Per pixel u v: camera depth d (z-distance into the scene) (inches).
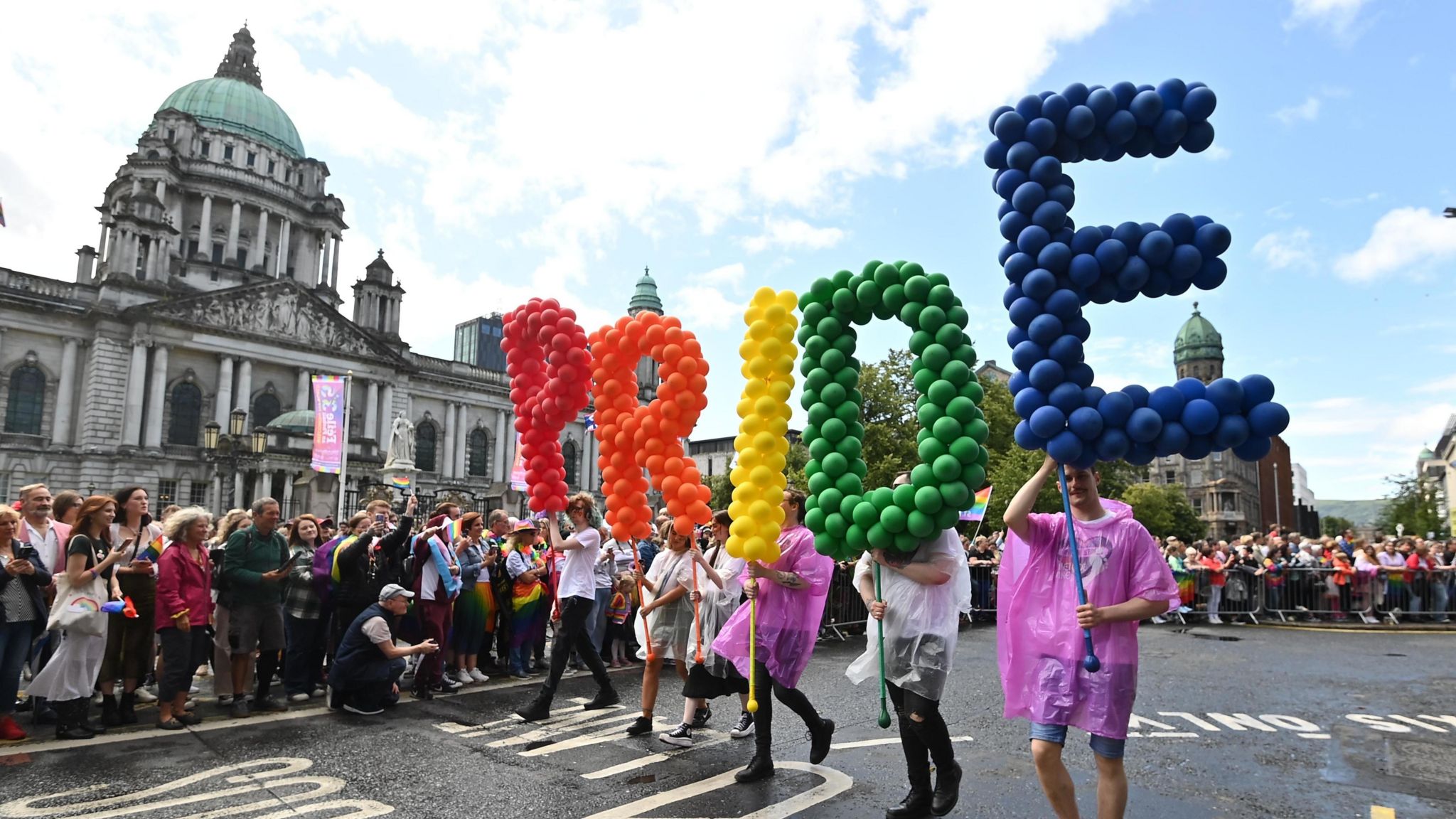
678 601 248.7
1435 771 215.6
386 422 2060.8
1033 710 145.2
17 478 1594.5
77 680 238.4
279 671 338.3
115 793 190.9
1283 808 185.6
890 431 1139.9
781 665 202.1
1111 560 142.6
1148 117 147.5
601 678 274.5
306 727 257.6
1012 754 227.3
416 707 289.0
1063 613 145.3
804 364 201.8
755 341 219.0
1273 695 323.3
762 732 201.6
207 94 2429.9
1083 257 146.9
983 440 173.5
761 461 209.9
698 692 229.9
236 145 2379.4
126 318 1695.4
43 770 209.6
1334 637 539.8
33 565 240.2
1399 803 189.5
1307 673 378.0
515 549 364.5
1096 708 137.5
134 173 2127.2
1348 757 229.5
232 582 278.1
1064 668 142.2
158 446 1683.1
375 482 1750.7
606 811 177.5
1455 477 3011.8
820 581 209.3
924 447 173.5
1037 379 147.6
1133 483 2126.0
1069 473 148.9
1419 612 631.2
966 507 169.9
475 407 2343.8
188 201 2253.9
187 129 2269.9
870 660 195.2
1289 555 720.3
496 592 364.5
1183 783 204.1
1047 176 151.8
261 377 1877.5
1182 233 144.3
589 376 282.2
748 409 218.2
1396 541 708.0
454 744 235.6
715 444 2775.6
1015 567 159.2
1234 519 3024.1
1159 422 137.6
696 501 242.7
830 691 319.9
